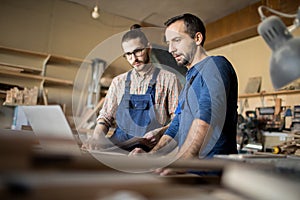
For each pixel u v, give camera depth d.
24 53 3.90
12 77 3.80
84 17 4.44
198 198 0.52
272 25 0.73
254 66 4.00
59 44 4.21
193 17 1.06
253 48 4.07
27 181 0.41
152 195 0.49
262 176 0.58
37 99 3.70
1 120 3.56
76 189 0.44
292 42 0.72
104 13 4.61
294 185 0.54
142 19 4.82
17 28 3.93
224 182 0.61
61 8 4.26
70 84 4.10
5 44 3.83
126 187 0.49
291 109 3.39
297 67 0.69
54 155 0.47
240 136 3.50
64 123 0.69
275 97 3.61
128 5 4.36
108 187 0.47
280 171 0.64
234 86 1.19
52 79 3.91
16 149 0.42
